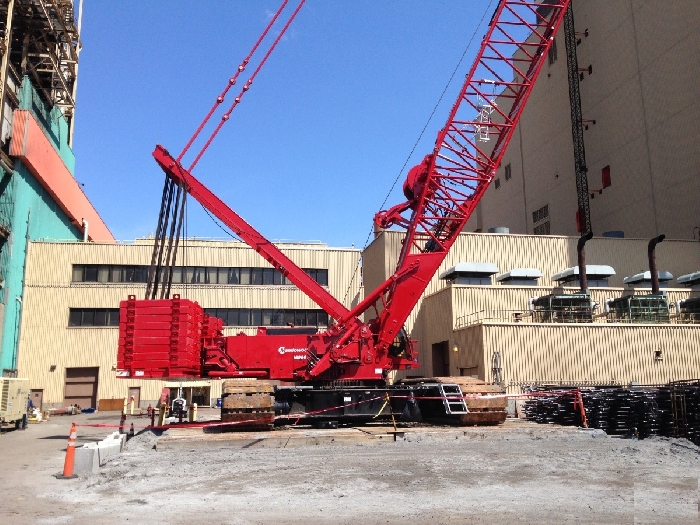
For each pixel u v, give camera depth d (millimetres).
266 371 22172
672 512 9531
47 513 9922
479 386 22516
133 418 38656
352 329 22484
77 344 48344
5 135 42906
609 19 57344
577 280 41188
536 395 23547
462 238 42031
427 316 40688
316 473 13203
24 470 14867
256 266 51969
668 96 49875
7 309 43906
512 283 39875
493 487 11547
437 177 25547
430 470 13375
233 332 50375
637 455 15320
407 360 23406
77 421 35438
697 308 37469
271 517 9445
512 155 72750
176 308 20062
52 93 54656
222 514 9680
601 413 21984
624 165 54688
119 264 50094
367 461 14703
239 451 16609
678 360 34688
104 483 12578
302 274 23094
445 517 9328
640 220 52375
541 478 12445
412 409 23094
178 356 19719
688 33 48094
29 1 44656
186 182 22000
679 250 45250
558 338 33656
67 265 49406
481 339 32906
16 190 44844
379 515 9500
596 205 58344
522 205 69812
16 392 27516
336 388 22438
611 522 8969
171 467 14141
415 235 25844
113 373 48312
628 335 34562
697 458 14883
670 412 20625
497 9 27703
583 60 61125
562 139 62656
